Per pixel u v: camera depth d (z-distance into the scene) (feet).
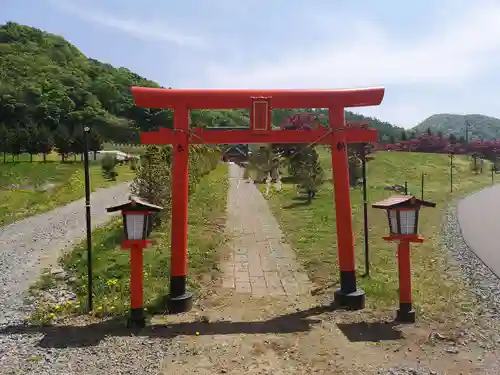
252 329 25.36
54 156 174.19
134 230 25.04
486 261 44.16
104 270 35.29
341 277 29.30
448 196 103.30
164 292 30.63
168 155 53.16
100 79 330.95
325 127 29.68
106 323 26.12
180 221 28.66
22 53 353.72
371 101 29.40
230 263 41.14
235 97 29.07
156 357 21.65
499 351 22.29
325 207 72.49
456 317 27.17
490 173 155.94
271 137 29.40
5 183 101.50
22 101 246.68
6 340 23.72
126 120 267.59
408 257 26.13
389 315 27.17
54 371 20.17
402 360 21.29
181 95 28.81
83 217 67.15
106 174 120.37
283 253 44.98
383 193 95.61
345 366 20.74
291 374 20.03
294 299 31.14
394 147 192.65
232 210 70.23
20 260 42.37
